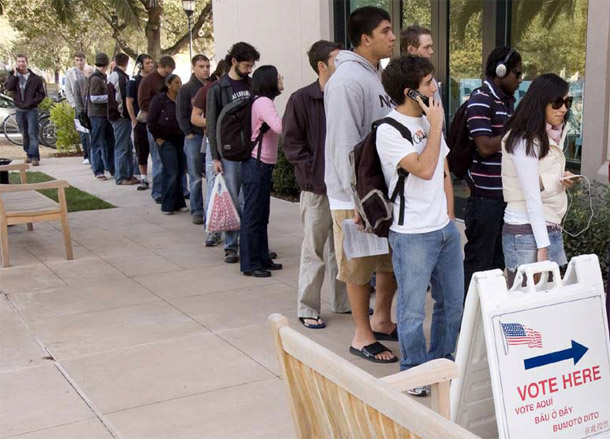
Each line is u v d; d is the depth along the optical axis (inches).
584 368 111.2
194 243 299.9
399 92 138.6
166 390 159.9
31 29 855.7
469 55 309.0
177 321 204.5
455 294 149.8
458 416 111.2
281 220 339.9
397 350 178.9
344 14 375.6
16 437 140.3
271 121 227.5
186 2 699.4
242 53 246.2
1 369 173.2
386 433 72.8
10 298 229.6
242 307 215.3
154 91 400.8
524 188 140.6
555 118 138.6
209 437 139.3
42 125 693.3
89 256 282.7
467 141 180.4
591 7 232.5
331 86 161.3
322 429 86.0
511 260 148.8
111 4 645.9
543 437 106.9
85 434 141.1
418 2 333.4
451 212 156.6
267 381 163.2
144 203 394.3
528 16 282.0
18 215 267.6
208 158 272.4
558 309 109.7
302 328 195.9
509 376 105.0
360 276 168.9
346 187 161.3
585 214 209.2
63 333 196.9
